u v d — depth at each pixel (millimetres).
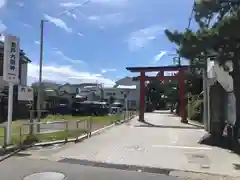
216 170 8062
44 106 38594
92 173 7594
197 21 10805
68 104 42562
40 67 17688
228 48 10172
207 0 10188
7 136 10703
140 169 8133
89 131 15898
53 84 55188
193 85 35406
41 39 17734
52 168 8023
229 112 14273
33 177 7074
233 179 7180
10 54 10914
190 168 8281
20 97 13461
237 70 11039
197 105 29500
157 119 34125
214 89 15797
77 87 59219
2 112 26156
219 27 9195
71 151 10719
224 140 13438
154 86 70812
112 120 27891
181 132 18422
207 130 18734
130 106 69562
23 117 29234
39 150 10766
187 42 9984
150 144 12766
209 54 10938
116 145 12352
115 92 69625
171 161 9211
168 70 30500
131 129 20312
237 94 11398
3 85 28359
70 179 6969
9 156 9508
